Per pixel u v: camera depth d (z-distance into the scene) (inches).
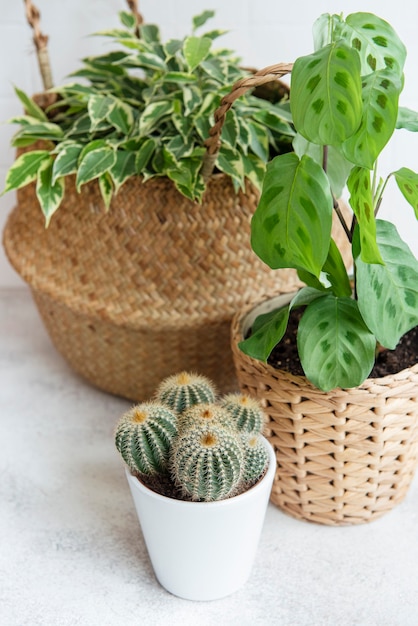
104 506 42.4
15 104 53.4
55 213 44.5
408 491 42.7
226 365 45.6
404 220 52.7
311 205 34.3
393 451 38.8
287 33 50.7
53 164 42.9
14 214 48.9
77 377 50.4
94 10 51.4
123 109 44.8
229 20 50.8
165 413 36.8
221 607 38.0
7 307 56.6
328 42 35.3
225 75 44.4
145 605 38.2
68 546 40.5
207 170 41.2
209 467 34.9
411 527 41.0
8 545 40.5
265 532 40.9
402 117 36.0
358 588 38.5
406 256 37.5
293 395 37.7
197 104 42.9
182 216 42.2
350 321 37.1
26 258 45.7
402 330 37.2
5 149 54.1
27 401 48.4
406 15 49.0
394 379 37.3
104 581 39.1
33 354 52.2
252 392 39.5
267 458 37.1
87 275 43.4
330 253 37.1
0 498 42.7
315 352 36.8
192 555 36.9
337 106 32.2
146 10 51.1
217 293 42.7
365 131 32.9
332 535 40.7
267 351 37.3
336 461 38.8
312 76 32.7
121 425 36.7
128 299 42.7
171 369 45.2
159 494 36.3
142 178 42.8
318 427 38.1
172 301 42.5
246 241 42.9
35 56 52.3
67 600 38.4
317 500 40.2
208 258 42.4
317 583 38.7
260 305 42.3
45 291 44.4
